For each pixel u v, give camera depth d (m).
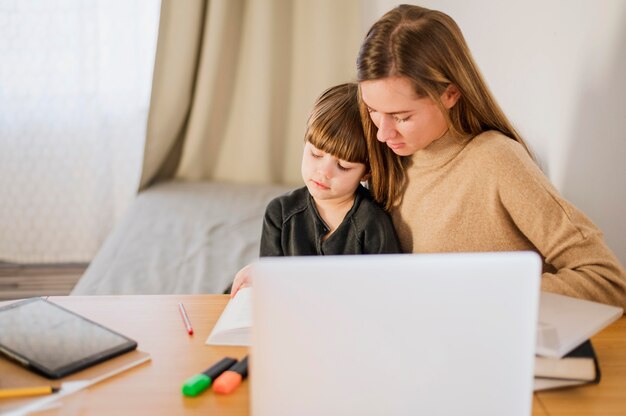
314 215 1.30
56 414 0.84
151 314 1.12
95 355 0.94
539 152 1.77
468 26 2.20
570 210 1.11
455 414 0.79
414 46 1.08
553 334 0.91
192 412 0.86
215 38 2.86
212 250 2.18
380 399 0.79
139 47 2.94
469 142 1.20
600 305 1.00
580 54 1.50
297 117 3.00
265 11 2.86
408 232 1.28
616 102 1.36
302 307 0.76
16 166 3.04
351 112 1.20
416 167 1.26
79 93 2.97
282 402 0.78
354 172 1.23
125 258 2.10
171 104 2.89
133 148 3.05
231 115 3.01
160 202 2.64
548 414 0.86
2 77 2.94
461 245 1.21
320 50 2.90
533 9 1.75
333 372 0.78
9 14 2.88
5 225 3.10
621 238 1.40
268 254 1.35
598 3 1.41
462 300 0.76
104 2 2.88
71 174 3.06
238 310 1.08
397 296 0.76
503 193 1.15
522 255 0.76
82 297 1.18
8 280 2.91
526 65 1.82
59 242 3.12
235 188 2.89
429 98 1.10
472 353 0.78
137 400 0.88
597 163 1.46
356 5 2.86
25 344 0.96
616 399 0.90
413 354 0.77
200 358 0.98
